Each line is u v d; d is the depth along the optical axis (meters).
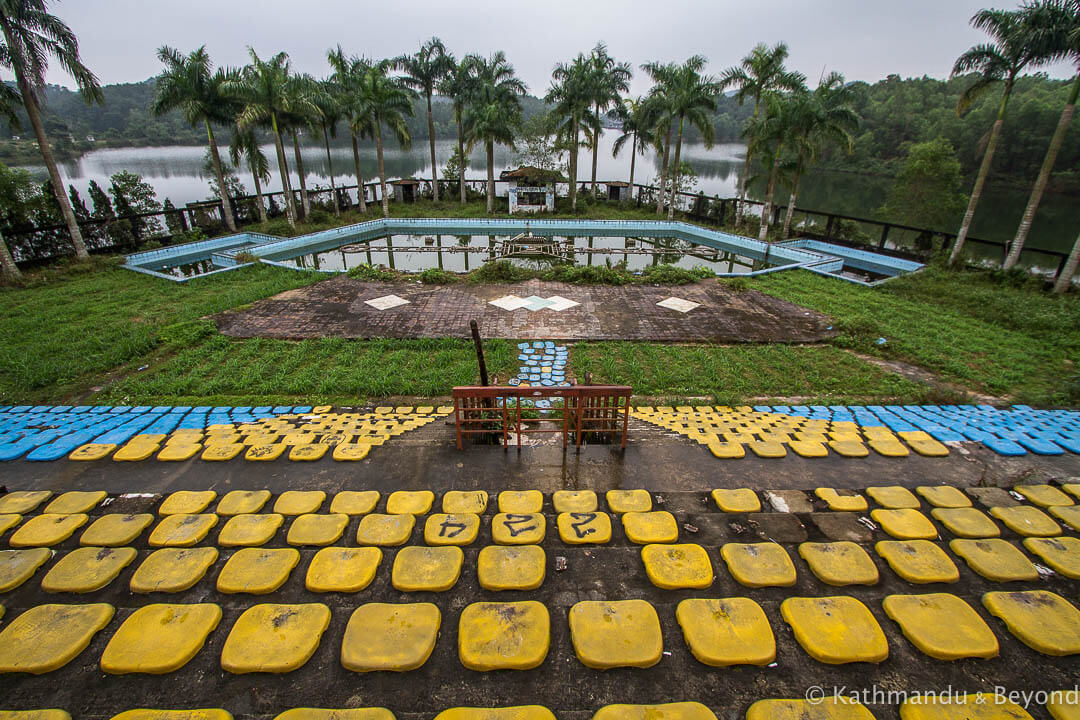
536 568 3.70
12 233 15.82
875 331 11.00
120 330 10.88
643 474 5.11
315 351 10.16
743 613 3.32
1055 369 9.74
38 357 9.49
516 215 27.06
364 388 8.45
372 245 22.48
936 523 4.27
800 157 20.23
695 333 11.30
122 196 20.88
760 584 3.59
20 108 14.95
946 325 11.90
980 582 3.64
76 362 9.34
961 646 3.10
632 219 26.47
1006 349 10.54
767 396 8.56
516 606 3.38
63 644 3.13
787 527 4.23
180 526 4.20
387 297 13.49
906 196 26.86
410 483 4.96
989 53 14.03
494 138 26.45
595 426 6.05
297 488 4.88
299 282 14.48
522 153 34.12
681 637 3.24
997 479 5.13
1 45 13.45
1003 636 3.21
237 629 3.21
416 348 10.37
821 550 3.87
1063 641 3.12
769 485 4.93
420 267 18.80
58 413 7.43
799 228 23.36
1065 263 14.35
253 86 19.86
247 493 4.67
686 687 2.94
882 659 3.07
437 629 3.26
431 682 2.97
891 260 18.53
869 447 5.71
